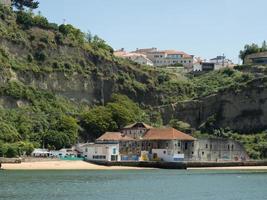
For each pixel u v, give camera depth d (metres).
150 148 188.00
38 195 86.75
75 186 102.88
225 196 93.50
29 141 188.25
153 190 100.62
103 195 89.62
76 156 184.12
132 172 154.25
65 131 198.75
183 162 178.50
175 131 190.38
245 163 196.75
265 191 103.06
